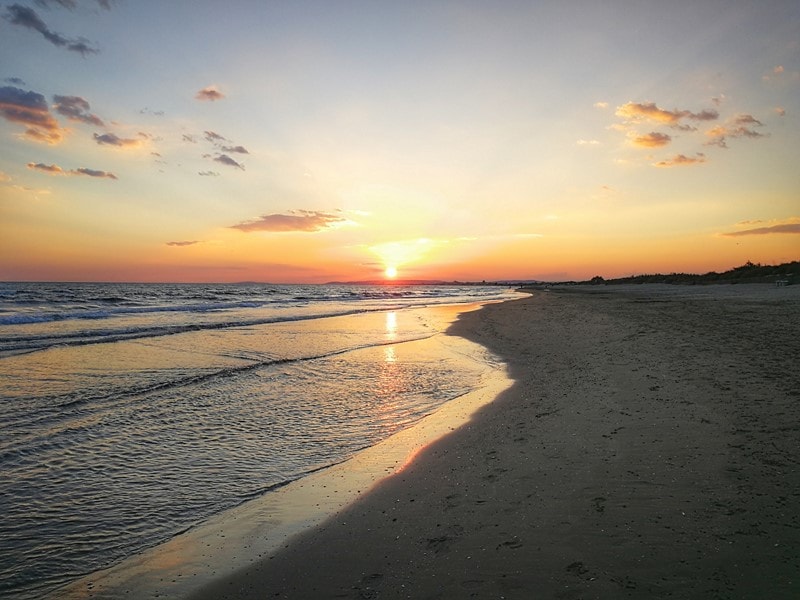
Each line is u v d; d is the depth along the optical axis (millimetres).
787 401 6875
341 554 4020
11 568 4012
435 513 4613
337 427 7914
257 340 18672
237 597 3525
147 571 3951
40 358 13742
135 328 21922
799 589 2961
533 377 10969
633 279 112688
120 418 8211
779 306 22203
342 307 44188
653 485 4641
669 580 3180
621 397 8102
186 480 5820
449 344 17906
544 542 3826
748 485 4441
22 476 5859
